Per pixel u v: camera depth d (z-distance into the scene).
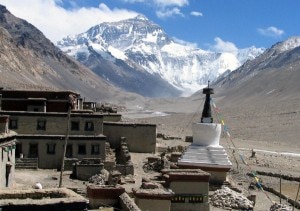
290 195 61.72
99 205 30.80
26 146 66.25
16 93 77.56
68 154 67.19
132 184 53.97
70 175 60.53
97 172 59.69
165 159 70.50
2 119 45.53
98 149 67.94
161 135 107.88
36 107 76.75
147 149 77.94
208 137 57.72
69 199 23.30
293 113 195.12
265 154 104.69
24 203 22.44
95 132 69.19
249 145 122.81
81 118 69.00
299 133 153.88
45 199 23.30
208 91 59.78
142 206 33.78
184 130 161.62
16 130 67.56
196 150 57.41
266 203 55.00
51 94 78.44
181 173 41.06
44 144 66.56
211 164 56.22
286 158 102.06
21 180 52.97
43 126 68.19
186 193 40.56
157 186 38.62
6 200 22.92
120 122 79.38
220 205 49.28
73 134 68.62
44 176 59.12
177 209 40.59
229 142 125.81
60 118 68.56
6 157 44.50
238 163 86.88
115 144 77.50
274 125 173.25
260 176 76.06
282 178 76.50
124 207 29.08
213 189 55.00
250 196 53.31
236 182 67.06
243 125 178.12
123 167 63.06
